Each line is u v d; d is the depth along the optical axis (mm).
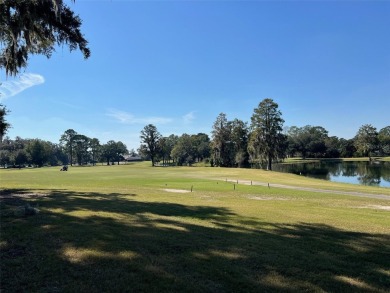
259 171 56250
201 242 6555
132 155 180000
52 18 11125
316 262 5656
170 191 20844
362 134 109062
